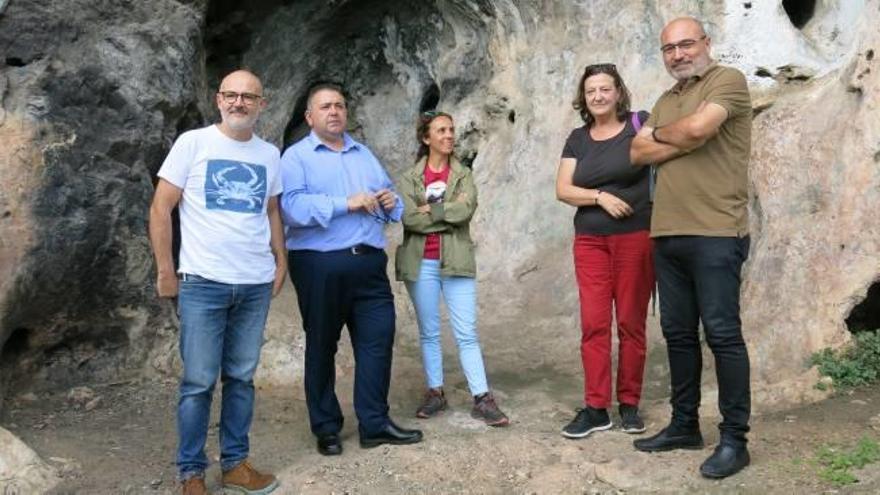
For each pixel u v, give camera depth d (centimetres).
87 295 490
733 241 344
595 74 409
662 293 370
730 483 341
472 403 483
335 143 404
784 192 523
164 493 364
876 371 449
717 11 616
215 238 345
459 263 439
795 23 649
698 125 333
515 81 791
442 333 639
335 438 403
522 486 365
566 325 621
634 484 354
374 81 930
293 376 529
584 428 411
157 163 541
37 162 468
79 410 468
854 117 504
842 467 339
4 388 466
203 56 653
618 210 400
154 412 468
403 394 507
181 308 349
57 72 491
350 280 392
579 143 421
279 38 834
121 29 535
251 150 356
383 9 859
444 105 866
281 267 379
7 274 444
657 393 494
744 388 346
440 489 364
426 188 443
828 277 479
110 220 496
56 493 362
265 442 427
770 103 580
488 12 793
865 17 528
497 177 774
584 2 720
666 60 362
